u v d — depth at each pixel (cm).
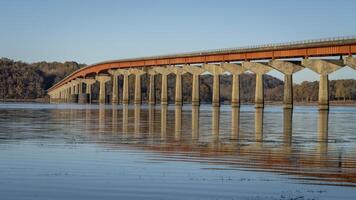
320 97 9881
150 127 5325
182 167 2506
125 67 17662
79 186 2028
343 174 2348
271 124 6153
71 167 2464
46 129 4925
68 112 9706
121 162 2644
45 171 2347
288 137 4291
